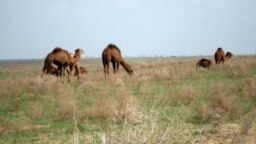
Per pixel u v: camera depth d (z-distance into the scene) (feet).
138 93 104.73
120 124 54.19
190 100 84.64
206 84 126.00
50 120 72.74
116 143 34.99
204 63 215.51
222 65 219.00
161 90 111.24
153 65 325.83
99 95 101.76
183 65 284.61
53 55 162.30
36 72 349.61
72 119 70.03
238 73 158.20
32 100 105.91
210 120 59.31
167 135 36.22
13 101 100.01
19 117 79.05
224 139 52.37
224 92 93.86
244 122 57.21
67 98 94.73
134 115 37.73
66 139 56.85
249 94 90.07
